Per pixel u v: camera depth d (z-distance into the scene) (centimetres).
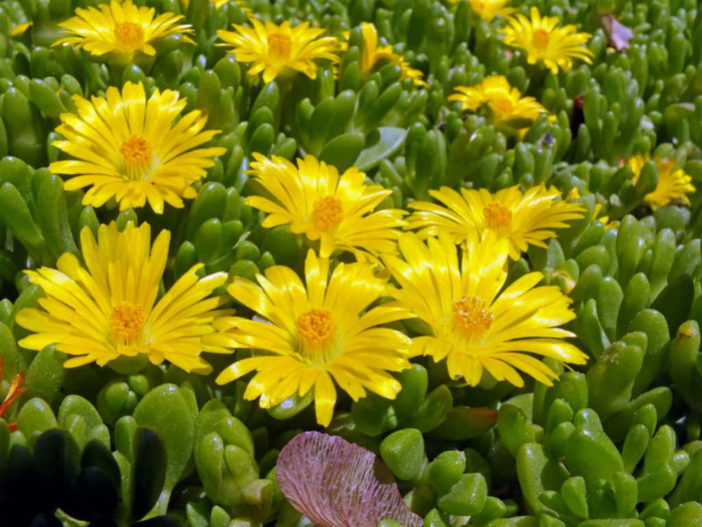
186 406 14
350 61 21
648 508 15
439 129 23
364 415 15
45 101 18
